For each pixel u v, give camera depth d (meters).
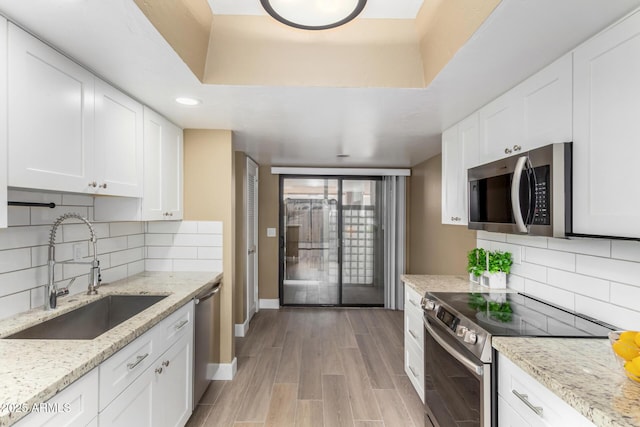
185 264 2.80
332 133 2.88
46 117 1.33
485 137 2.09
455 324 1.64
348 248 5.12
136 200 2.11
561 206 1.34
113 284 2.29
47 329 1.55
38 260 1.69
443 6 1.45
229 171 2.78
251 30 1.73
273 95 1.94
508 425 1.29
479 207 1.97
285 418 2.27
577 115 1.33
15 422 0.85
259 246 4.93
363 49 1.78
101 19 1.19
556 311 1.70
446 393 1.75
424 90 1.84
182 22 1.43
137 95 1.96
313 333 3.91
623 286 1.42
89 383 1.15
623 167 1.12
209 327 2.52
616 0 1.05
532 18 1.17
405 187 5.14
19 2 1.08
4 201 1.14
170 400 1.85
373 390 2.64
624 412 0.83
